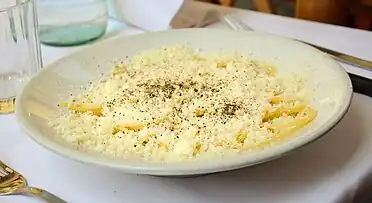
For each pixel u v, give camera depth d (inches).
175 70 18.4
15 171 14.4
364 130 15.6
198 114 15.5
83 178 14.1
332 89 15.6
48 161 15.0
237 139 14.0
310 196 13.0
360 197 13.8
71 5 22.6
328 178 13.6
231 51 19.6
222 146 13.6
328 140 15.2
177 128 14.8
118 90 17.1
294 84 16.9
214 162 11.9
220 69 18.3
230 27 24.1
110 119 15.3
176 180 13.8
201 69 18.3
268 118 15.2
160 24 23.7
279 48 19.0
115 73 18.5
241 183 13.6
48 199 13.0
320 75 16.8
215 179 13.8
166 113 15.4
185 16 24.3
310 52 18.0
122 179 14.0
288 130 14.2
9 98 17.9
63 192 13.6
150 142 14.1
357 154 14.5
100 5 23.1
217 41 20.1
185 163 12.0
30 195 13.3
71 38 22.9
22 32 19.0
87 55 19.0
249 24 24.6
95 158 12.3
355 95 17.5
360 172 13.8
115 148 13.9
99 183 13.9
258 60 18.8
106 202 13.2
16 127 16.8
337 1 29.2
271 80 17.1
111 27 25.1
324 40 22.5
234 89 16.7
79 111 16.2
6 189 13.5
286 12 45.0
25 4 18.7
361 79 17.7
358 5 38.9
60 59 18.4
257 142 13.7
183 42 20.3
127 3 24.5
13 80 18.8
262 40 19.6
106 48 19.6
